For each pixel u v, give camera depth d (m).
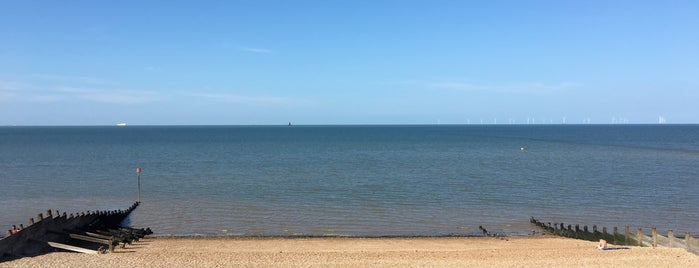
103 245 28.23
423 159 95.44
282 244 29.88
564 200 47.19
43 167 77.38
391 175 67.81
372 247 28.89
